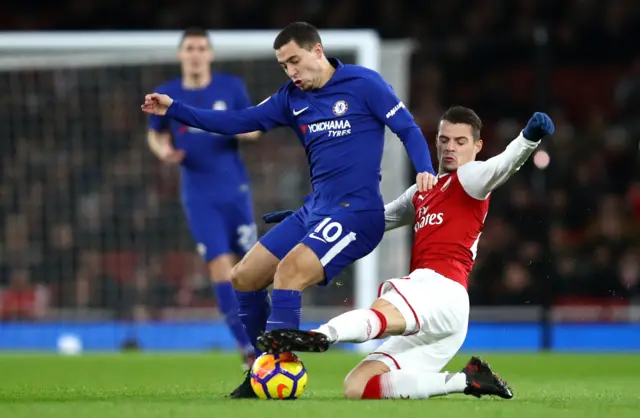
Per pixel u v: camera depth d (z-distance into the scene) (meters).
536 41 56.09
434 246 20.36
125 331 55.38
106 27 78.69
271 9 77.25
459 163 20.75
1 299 60.59
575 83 79.69
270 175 55.34
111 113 60.09
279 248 21.05
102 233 61.03
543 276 55.06
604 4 77.12
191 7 77.88
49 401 20.03
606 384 29.45
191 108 21.72
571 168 68.19
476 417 15.68
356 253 20.39
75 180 60.94
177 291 59.81
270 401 18.86
